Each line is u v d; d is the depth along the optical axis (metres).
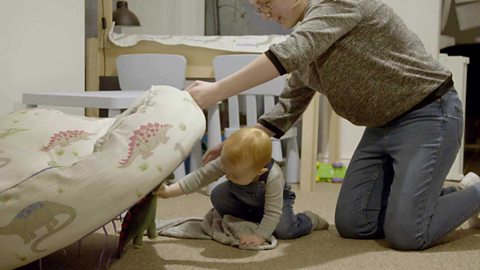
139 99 1.06
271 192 1.22
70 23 1.85
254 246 1.20
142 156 0.91
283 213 1.29
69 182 0.85
